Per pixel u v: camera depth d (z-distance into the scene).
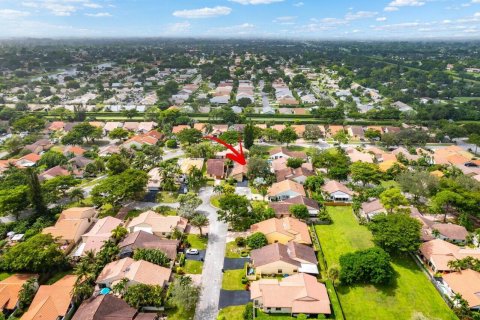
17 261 82.06
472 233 104.25
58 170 142.88
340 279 82.81
